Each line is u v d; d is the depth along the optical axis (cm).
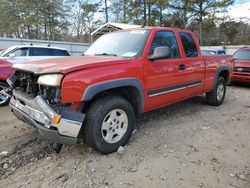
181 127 475
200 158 356
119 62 364
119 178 306
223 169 329
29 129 461
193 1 3331
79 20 4012
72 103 320
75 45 2247
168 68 443
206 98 641
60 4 3884
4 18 3744
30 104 330
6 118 535
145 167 329
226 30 4278
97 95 352
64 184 296
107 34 508
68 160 346
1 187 291
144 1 3478
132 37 442
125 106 369
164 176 310
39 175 313
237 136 441
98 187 290
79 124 317
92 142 342
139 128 463
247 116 567
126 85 367
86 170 322
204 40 4203
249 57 1038
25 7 3709
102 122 344
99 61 348
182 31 506
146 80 402
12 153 366
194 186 292
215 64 598
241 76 1002
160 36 445
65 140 314
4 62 636
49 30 3912
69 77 307
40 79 318
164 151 374
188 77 501
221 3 3300
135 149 377
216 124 500
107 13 3812
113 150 363
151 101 423
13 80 387
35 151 372
